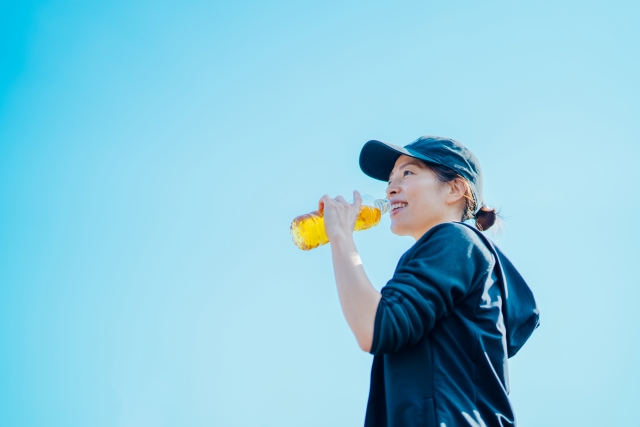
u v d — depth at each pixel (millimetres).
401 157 4258
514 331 3615
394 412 3146
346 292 3189
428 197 4035
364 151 4352
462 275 3299
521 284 3840
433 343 3248
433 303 3178
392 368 3262
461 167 4082
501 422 3146
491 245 3582
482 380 3223
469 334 3262
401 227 4082
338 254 3389
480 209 4312
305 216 4141
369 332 3059
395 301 3162
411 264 3359
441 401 3082
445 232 3473
